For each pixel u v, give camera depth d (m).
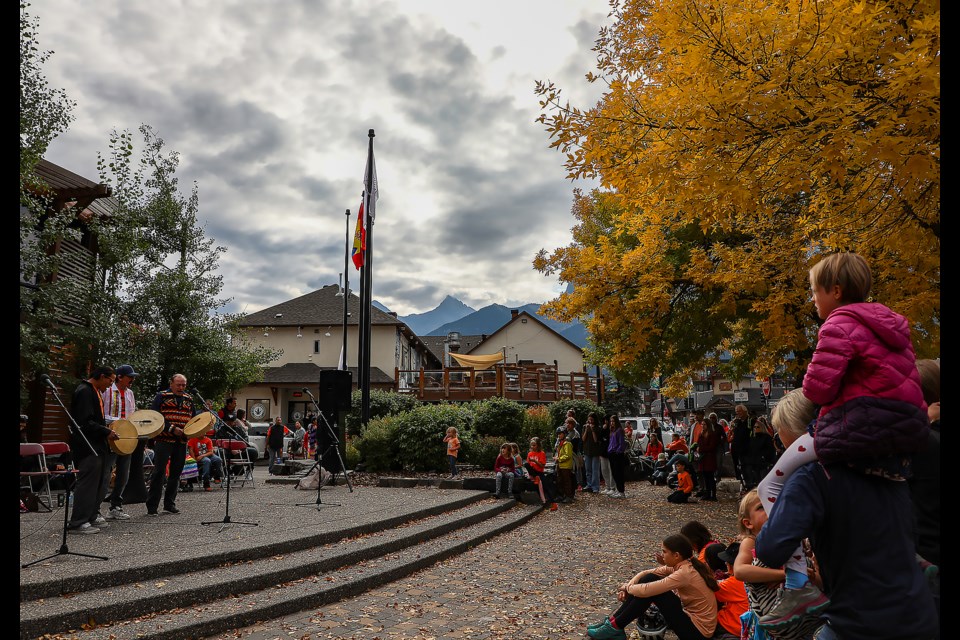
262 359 21.53
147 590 5.39
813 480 2.22
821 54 4.81
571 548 9.17
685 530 4.92
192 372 17.98
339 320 42.66
